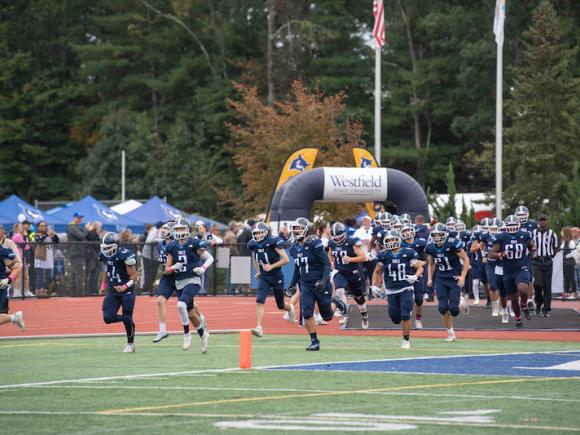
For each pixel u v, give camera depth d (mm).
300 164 58219
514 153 87062
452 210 75562
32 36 134500
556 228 68625
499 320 43062
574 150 86062
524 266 39719
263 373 25844
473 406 20266
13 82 131750
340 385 23453
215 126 118688
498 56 65188
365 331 39312
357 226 63219
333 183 54281
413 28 121375
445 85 120562
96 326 42375
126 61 128375
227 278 60406
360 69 120375
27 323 43656
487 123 112312
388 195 55250
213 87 121312
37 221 71062
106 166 114438
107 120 117500
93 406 20359
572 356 30141
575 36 107062
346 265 39594
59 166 134875
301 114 83750
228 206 111250
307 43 114875
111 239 31219
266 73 117562
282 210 53875
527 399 21234
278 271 35938
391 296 32719
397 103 119188
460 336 37219
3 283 34469
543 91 86688
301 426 17844
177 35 129000
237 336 37844
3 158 128375
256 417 18922
